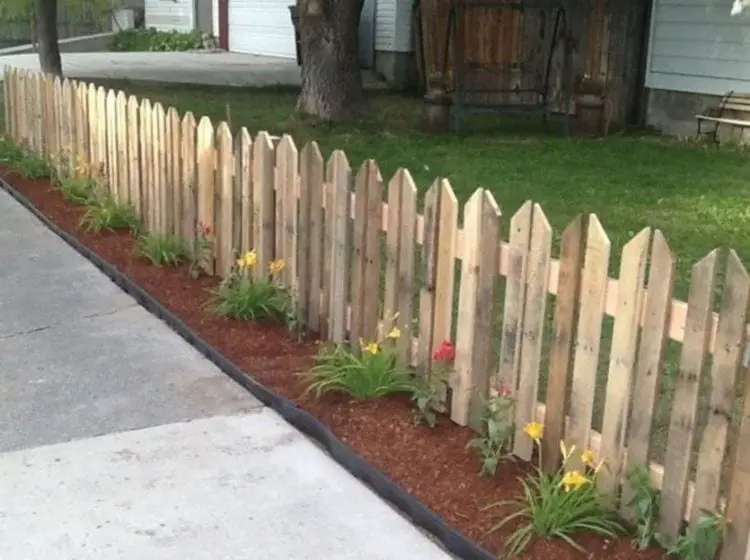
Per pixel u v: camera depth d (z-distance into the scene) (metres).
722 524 2.83
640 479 3.02
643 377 3.07
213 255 5.82
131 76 17.92
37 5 14.83
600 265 3.18
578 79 12.94
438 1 11.88
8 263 6.34
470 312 3.76
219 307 5.16
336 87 12.41
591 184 8.73
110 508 3.33
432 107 12.25
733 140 11.74
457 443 3.72
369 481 3.53
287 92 15.62
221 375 4.52
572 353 3.67
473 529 3.15
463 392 3.83
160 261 6.11
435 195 3.88
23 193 8.16
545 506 3.09
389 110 14.47
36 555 3.04
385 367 4.09
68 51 25.94
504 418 3.52
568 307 3.32
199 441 3.84
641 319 3.08
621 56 13.41
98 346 4.88
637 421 3.10
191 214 6.00
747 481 2.77
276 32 23.52
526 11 12.90
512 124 13.22
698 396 2.90
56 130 8.48
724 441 2.83
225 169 5.54
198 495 3.43
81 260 6.43
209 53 24.88
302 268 4.91
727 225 7.24
